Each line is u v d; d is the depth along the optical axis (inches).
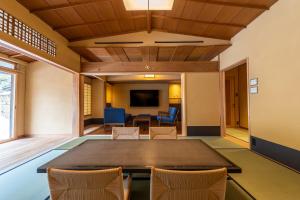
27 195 83.7
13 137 210.2
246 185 91.1
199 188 41.1
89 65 228.2
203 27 176.1
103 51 211.9
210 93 228.1
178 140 91.2
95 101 353.7
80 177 40.9
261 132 142.6
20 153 152.3
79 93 226.7
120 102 419.2
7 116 209.6
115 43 197.5
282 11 120.0
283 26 119.1
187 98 228.5
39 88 233.3
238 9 140.0
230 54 196.4
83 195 42.3
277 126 125.3
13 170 113.2
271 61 130.6
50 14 140.8
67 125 231.0
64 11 140.9
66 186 41.8
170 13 160.7
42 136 227.0
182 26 181.5
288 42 115.1
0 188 90.3
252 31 154.4
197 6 144.0
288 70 115.2
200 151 71.1
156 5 120.9
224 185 41.6
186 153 68.4
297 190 86.1
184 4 143.3
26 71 232.7
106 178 41.4
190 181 40.5
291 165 113.4
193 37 196.7
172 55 232.5
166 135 102.3
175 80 365.7
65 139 208.1
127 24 181.5
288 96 115.3
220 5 138.4
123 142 87.0
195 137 216.1
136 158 62.5
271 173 105.8
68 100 233.3
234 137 214.4
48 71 234.2
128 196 55.7
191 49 206.7
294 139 111.1
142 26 190.4
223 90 225.0
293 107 111.7
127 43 197.9
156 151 71.2
